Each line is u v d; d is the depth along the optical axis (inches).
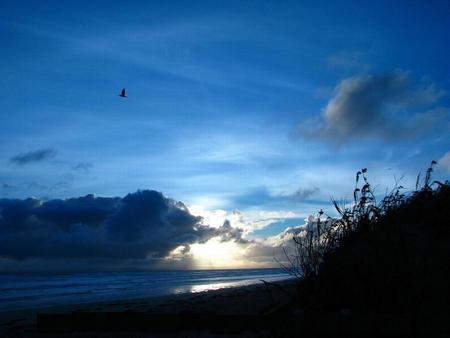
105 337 217.6
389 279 187.8
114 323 233.6
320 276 210.4
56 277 2287.2
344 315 180.9
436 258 189.2
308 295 211.6
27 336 231.1
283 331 189.0
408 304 180.1
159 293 781.9
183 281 1494.8
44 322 238.4
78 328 236.2
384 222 223.3
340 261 207.9
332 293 203.5
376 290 191.0
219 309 324.8
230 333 216.4
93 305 531.8
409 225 216.4
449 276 183.5
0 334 244.2
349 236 231.8
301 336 183.5
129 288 1029.2
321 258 219.3
